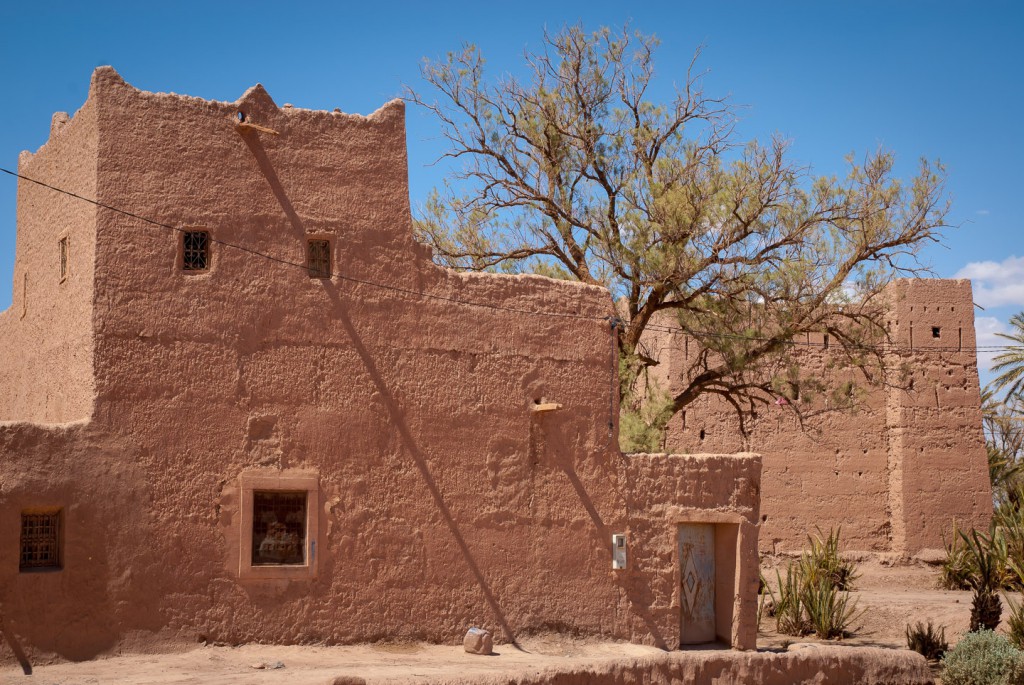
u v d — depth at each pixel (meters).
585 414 16.78
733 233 20.89
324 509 14.66
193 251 14.32
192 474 13.91
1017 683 17.94
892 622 23.39
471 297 16.03
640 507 17.05
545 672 13.95
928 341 31.20
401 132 15.67
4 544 12.65
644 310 21.28
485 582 15.68
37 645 12.75
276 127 14.86
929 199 22.38
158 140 14.20
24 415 16.39
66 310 14.63
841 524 30.23
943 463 30.78
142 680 12.09
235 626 13.98
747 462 17.81
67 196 14.87
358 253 15.20
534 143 22.50
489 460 15.88
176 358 13.98
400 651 14.73
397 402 15.29
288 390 14.59
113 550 13.34
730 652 16.72
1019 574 23.91
